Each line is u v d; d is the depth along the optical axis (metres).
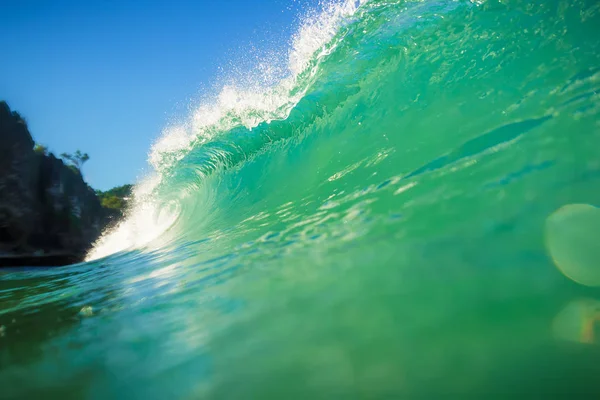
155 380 1.32
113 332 1.91
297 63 5.70
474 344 1.14
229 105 6.71
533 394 0.93
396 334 1.27
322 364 1.20
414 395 1.00
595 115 2.31
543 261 1.46
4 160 27.62
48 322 2.40
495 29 3.80
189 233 6.01
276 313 1.64
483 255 1.62
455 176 2.49
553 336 1.10
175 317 1.91
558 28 3.41
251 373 1.23
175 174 8.93
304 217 3.34
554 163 2.09
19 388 1.46
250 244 3.16
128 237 11.75
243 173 6.38
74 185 35.00
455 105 3.57
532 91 3.06
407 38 4.51
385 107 4.35
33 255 25.98
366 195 3.04
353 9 5.08
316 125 5.20
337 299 1.62
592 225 1.57
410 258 1.79
